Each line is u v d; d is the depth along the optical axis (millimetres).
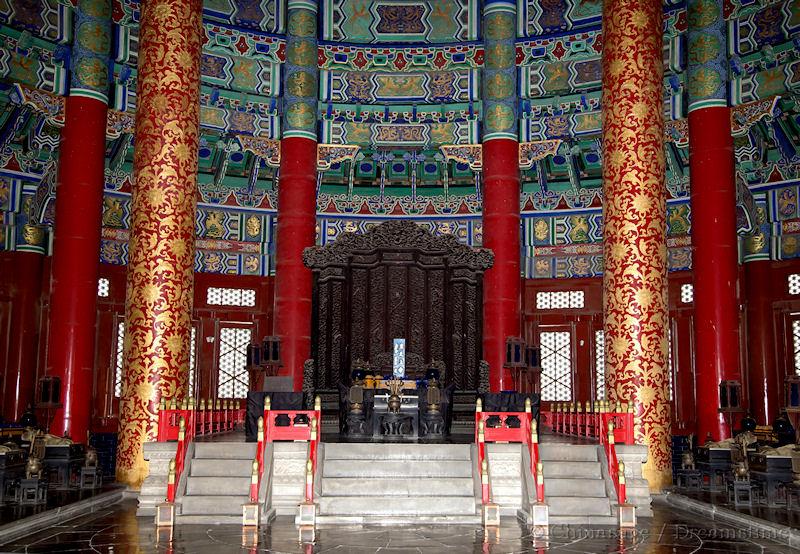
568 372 25094
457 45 24406
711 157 19359
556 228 25750
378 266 20641
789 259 22531
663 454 16062
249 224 25766
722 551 10297
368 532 11406
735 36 20859
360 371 17250
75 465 16406
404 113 24406
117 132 21344
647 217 16562
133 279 16188
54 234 19672
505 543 10664
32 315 22312
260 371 24203
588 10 23406
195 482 12828
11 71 19594
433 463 13289
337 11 24453
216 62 23469
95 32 20453
